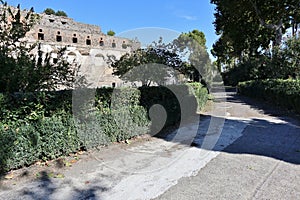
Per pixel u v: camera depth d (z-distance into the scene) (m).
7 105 3.55
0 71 4.50
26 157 3.74
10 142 3.52
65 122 4.32
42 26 16.20
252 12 15.84
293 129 6.95
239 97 20.16
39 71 4.94
